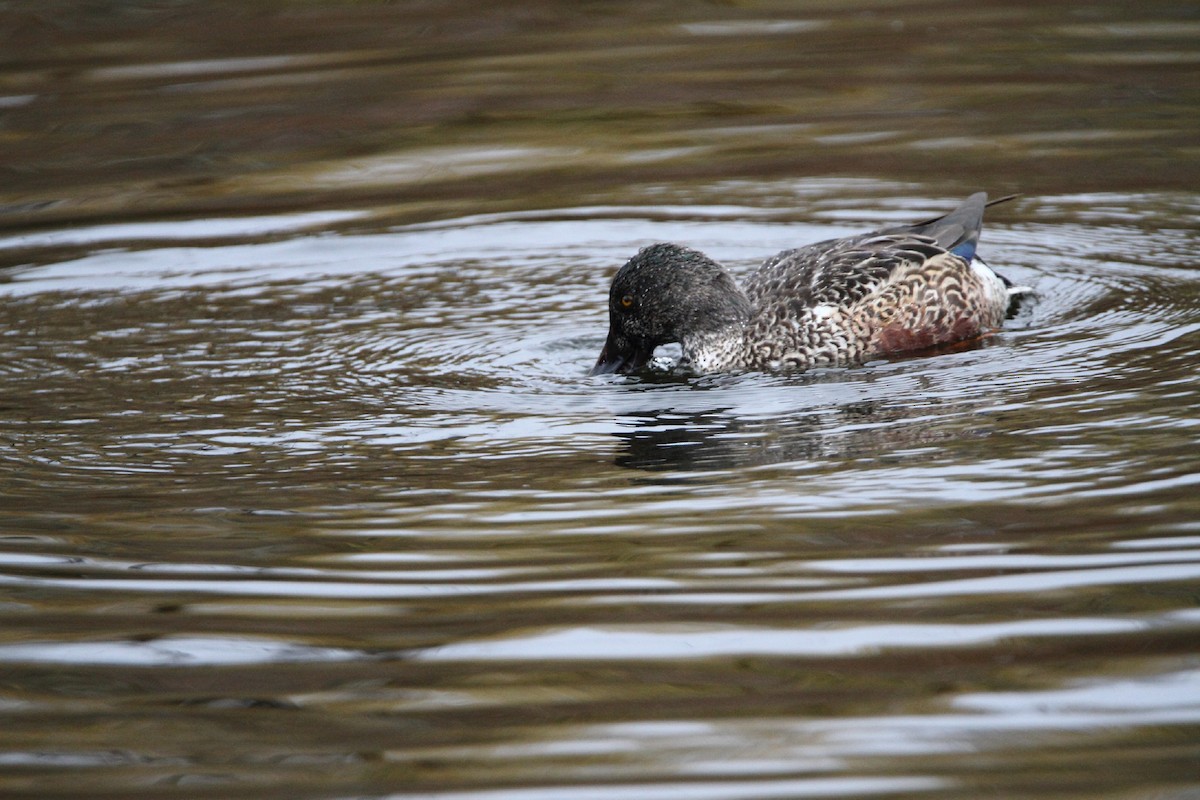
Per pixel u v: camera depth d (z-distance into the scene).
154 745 12.82
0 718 13.34
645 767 12.24
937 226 25.50
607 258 29.23
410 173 34.03
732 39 42.28
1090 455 18.22
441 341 24.94
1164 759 12.00
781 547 16.12
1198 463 17.66
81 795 12.15
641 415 21.20
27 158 34.97
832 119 36.22
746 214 31.02
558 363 23.95
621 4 45.62
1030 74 38.44
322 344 24.81
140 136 36.03
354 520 17.38
